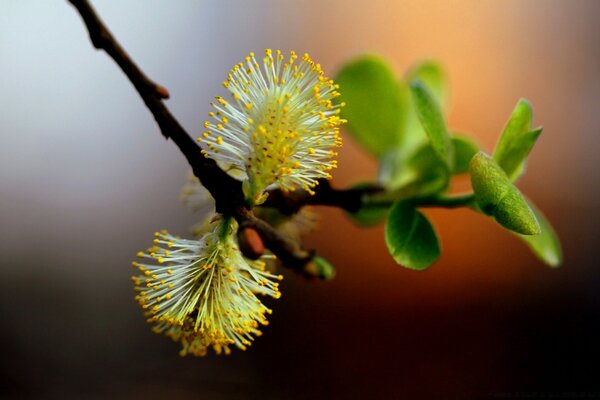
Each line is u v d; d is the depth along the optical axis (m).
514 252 0.49
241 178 0.28
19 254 0.46
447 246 0.49
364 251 0.49
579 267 0.49
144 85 0.28
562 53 0.52
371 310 0.48
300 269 0.28
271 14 0.52
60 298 0.46
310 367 0.45
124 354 0.44
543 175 0.51
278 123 0.28
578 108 0.52
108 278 0.47
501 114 0.52
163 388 0.42
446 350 0.47
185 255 0.28
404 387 0.45
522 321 0.48
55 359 0.43
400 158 0.32
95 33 0.28
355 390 0.45
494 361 0.47
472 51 0.52
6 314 0.44
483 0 0.52
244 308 0.28
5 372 0.42
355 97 0.33
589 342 0.47
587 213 0.50
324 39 0.52
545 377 0.46
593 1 0.52
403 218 0.29
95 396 0.41
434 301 0.48
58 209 0.48
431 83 0.34
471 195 0.29
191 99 0.50
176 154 0.50
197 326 0.28
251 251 0.27
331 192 0.29
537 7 0.52
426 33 0.52
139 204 0.49
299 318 0.47
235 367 0.44
